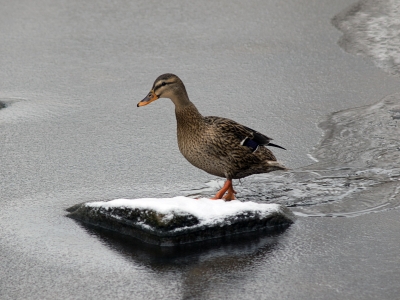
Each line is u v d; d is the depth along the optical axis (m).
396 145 12.69
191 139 10.70
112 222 10.00
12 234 9.90
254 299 8.19
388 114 14.02
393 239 9.57
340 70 16.58
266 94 15.48
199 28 19.39
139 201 9.90
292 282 8.55
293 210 10.55
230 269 8.91
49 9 20.91
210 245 9.54
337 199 10.88
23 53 18.02
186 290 8.42
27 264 9.12
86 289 8.52
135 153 12.83
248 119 14.20
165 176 11.87
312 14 20.03
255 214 9.91
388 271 8.76
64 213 10.55
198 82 16.20
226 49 18.03
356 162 12.16
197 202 9.93
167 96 10.75
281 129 13.68
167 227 9.48
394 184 11.30
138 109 14.98
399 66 16.61
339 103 14.82
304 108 14.68
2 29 19.47
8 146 13.09
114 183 11.60
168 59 17.52
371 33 18.56
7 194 11.19
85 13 20.58
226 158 10.62
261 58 17.44
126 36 18.98
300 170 11.95
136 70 16.97
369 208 10.54
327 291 8.34
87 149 12.99
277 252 9.32
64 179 11.75
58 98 15.53
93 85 16.19
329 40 18.33
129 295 8.35
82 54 17.95
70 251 9.43
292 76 16.38
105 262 9.14
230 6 20.83
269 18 19.86
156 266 9.02
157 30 19.31
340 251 9.30
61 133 13.73
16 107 15.01
